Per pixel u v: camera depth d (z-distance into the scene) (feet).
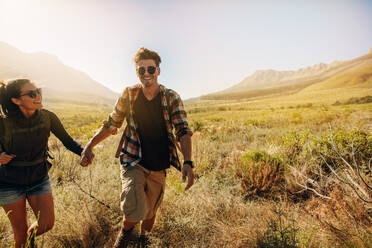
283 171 11.74
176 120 6.63
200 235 7.58
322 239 6.69
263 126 39.11
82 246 7.23
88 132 26.40
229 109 228.84
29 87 5.54
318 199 8.94
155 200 7.02
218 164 13.87
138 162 6.55
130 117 6.71
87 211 8.08
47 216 6.12
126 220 6.24
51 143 18.69
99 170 12.41
